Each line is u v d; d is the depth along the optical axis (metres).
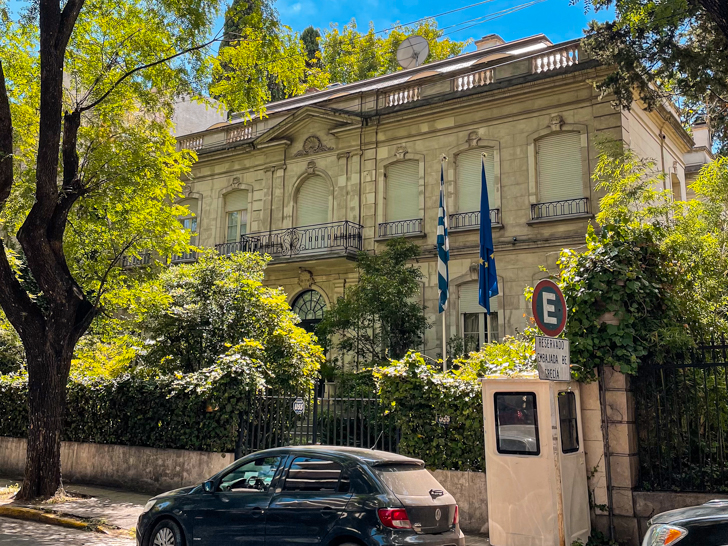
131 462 12.84
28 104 13.73
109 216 13.73
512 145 19.16
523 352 9.61
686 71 12.38
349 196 21.75
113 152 13.02
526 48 21.36
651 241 8.94
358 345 17.98
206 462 11.84
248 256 16.61
